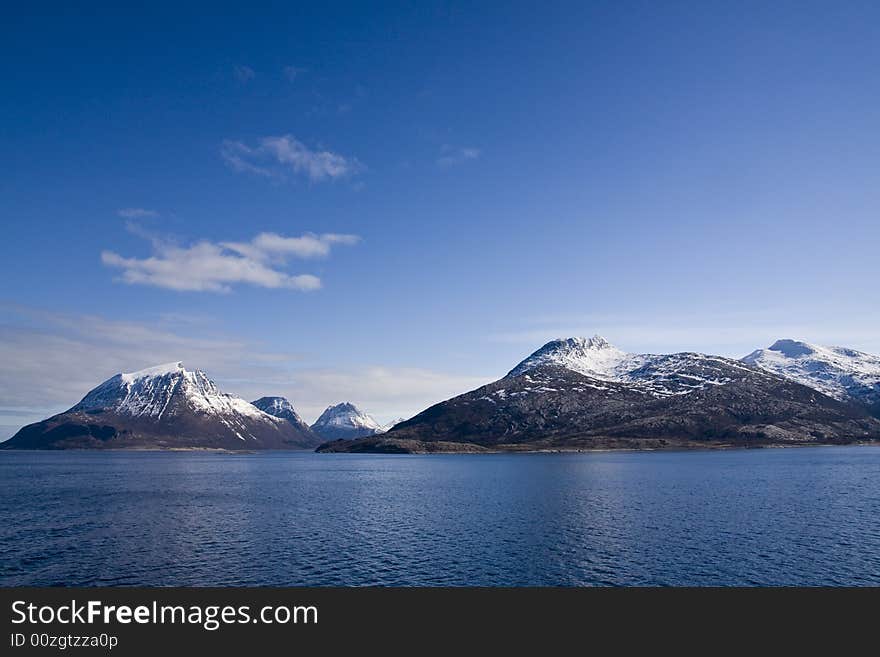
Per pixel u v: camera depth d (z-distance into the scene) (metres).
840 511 104.44
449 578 63.78
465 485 167.00
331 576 64.75
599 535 84.19
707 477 177.38
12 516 107.25
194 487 171.00
